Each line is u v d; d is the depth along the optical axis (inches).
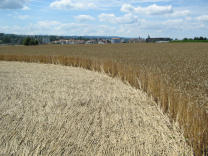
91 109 236.4
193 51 880.3
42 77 437.1
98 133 180.2
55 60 729.0
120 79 400.5
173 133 178.1
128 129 187.0
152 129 186.4
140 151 152.7
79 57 642.2
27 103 260.2
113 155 149.5
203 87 238.7
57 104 253.8
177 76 302.5
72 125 195.8
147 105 249.4
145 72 332.5
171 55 666.2
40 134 181.3
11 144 167.2
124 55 684.7
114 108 239.0
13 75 467.2
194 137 151.9
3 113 229.3
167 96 228.1
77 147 160.7
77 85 355.3
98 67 513.3
